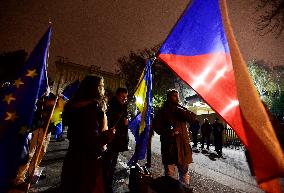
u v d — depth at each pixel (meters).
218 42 2.13
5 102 2.66
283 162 1.71
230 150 14.32
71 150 2.32
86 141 2.22
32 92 2.72
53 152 8.58
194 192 5.10
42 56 2.87
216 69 2.08
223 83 2.01
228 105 1.93
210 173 7.18
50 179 5.17
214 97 2.01
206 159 10.03
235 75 1.96
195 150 13.23
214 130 12.16
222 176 6.90
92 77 2.54
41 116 3.52
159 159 8.57
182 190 2.77
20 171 3.54
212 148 14.91
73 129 2.36
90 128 2.25
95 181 2.27
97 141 2.24
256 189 5.74
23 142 2.55
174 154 4.11
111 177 3.96
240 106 1.87
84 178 2.22
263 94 21.23
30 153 4.02
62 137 12.91
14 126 2.59
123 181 5.27
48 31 2.96
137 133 5.66
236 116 1.87
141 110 4.90
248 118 1.83
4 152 2.49
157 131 4.30
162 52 2.37
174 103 4.31
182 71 2.22
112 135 2.29
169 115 4.21
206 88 2.07
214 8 2.21
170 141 4.17
